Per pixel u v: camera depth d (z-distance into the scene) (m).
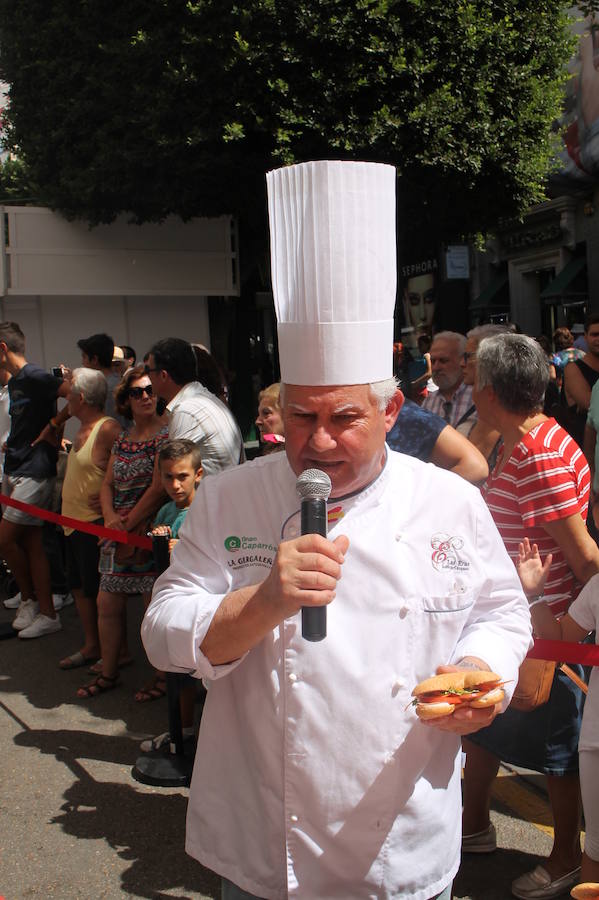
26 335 10.23
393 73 8.19
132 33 8.41
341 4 7.90
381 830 1.59
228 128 8.00
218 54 8.05
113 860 3.23
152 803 3.64
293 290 1.55
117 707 4.67
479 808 3.09
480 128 8.61
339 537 1.45
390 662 1.59
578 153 14.02
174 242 10.45
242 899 1.66
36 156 10.10
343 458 1.54
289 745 1.58
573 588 2.84
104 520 5.07
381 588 1.60
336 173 1.49
